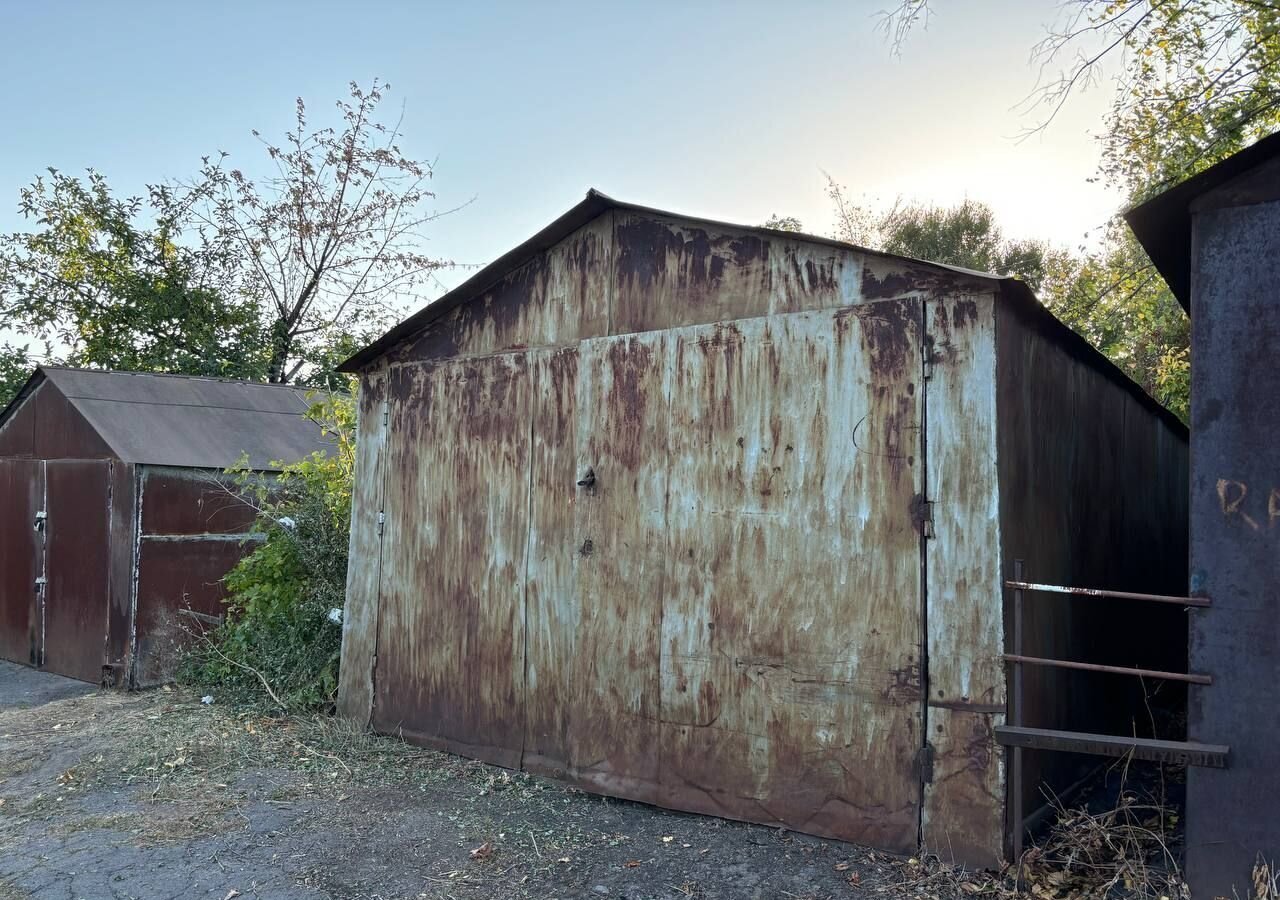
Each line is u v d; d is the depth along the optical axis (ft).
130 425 28.32
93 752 19.54
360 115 65.67
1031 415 14.66
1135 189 33.60
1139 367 42.70
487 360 19.49
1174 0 26.78
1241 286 11.41
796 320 14.99
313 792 17.11
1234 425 11.31
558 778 17.40
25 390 31.32
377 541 21.39
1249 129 30.14
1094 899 11.96
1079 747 11.65
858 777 13.89
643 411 16.75
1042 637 14.56
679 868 13.48
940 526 13.41
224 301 62.23
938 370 13.57
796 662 14.61
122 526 26.55
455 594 19.61
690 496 16.01
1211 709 11.18
